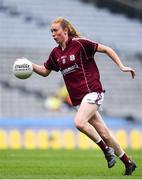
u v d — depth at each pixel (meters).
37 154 42.75
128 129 69.19
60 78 78.94
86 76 23.03
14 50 81.88
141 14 92.94
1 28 83.94
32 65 23.95
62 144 60.34
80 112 22.72
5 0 86.38
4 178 22.25
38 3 88.38
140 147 61.16
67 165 31.34
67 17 89.38
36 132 60.28
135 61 87.12
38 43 83.81
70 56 22.95
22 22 85.38
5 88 76.25
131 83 82.88
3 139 59.41
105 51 22.95
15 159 36.50
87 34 89.00
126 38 90.00
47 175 24.09
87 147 59.56
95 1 92.06
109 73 83.25
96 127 23.53
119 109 78.88
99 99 22.95
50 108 74.81
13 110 74.38
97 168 28.81
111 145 23.66
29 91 76.75
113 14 92.00
